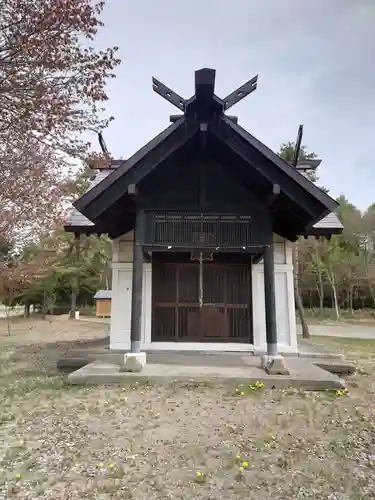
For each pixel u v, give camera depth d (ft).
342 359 27.25
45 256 59.00
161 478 10.55
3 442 13.00
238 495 9.75
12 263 44.70
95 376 20.42
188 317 30.04
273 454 12.06
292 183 21.85
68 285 107.86
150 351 28.19
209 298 30.14
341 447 12.60
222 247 23.61
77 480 10.43
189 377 20.21
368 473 10.88
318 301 139.74
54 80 22.62
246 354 27.68
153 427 14.32
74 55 22.15
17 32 20.59
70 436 13.47
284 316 29.07
